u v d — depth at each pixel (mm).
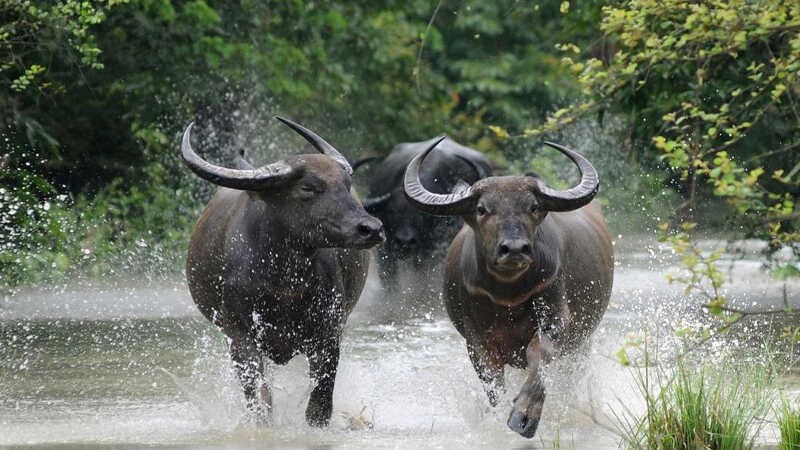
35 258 49156
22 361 36906
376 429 28969
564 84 105312
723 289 50250
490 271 27688
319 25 69875
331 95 75625
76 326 43094
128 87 61000
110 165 61688
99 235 55469
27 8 47312
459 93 109250
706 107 39625
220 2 66375
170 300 49125
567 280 30078
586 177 28469
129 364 36438
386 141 81438
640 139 45594
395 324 44938
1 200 49875
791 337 30500
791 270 38781
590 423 28938
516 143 102688
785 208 26703
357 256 31812
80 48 47312
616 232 69312
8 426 28422
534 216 27625
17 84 46906
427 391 32906
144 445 26656
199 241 31453
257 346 29953
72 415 29703
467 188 28719
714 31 28797
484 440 27578
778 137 40125
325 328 29859
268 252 29234
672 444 23781
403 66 80625
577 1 52250
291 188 28609
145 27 60562
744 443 24453
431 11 105500
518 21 108062
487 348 29844
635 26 29516
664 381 30766
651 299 47312
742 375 27219
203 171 28469
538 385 27578
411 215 51188
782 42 33656
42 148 56188
